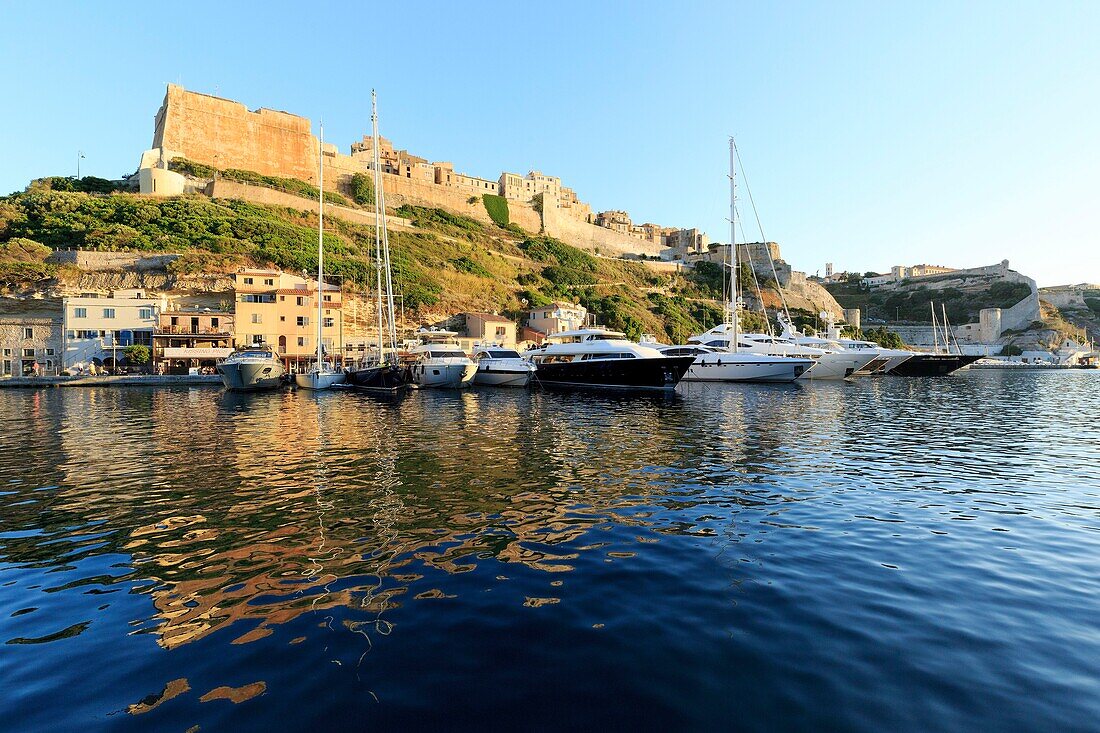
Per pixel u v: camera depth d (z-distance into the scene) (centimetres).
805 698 468
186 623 606
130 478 1258
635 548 820
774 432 1942
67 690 488
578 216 14725
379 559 784
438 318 7044
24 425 2162
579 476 1271
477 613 622
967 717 443
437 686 489
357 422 2217
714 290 12250
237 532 897
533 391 3909
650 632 578
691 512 996
